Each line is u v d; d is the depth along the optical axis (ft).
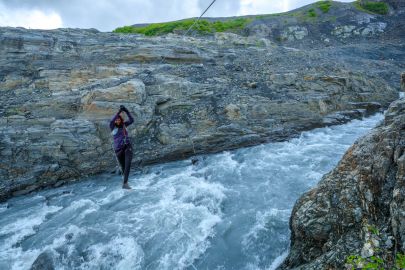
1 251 29.35
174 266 25.68
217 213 32.24
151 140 49.47
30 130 45.88
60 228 32.07
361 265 14.94
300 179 37.50
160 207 33.96
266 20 138.82
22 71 63.21
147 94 55.11
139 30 125.49
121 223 31.53
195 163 45.73
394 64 88.53
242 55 80.79
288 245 26.17
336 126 55.72
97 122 48.52
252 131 50.52
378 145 18.86
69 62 66.49
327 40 118.11
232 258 26.00
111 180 43.19
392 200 16.20
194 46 82.48
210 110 53.62
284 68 71.15
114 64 66.80
